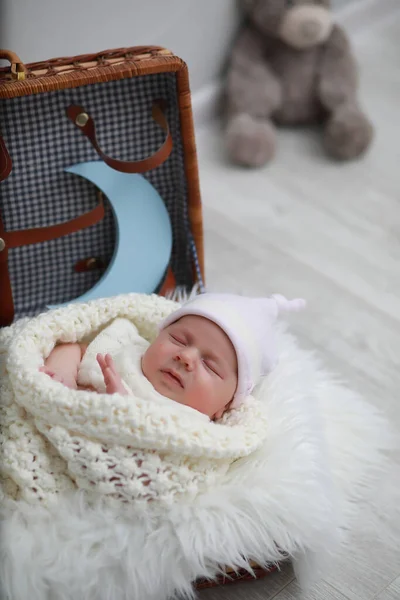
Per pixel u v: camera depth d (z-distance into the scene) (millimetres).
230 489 1164
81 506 1135
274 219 2025
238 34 2260
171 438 1112
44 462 1144
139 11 1938
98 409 1104
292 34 2119
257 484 1169
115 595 1104
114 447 1119
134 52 1361
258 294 1765
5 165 1337
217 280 1835
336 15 2590
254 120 2191
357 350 1672
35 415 1148
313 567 1192
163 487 1124
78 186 1464
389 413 1533
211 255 1911
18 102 1321
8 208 1426
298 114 2291
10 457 1136
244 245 1945
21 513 1133
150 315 1388
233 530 1129
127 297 1393
